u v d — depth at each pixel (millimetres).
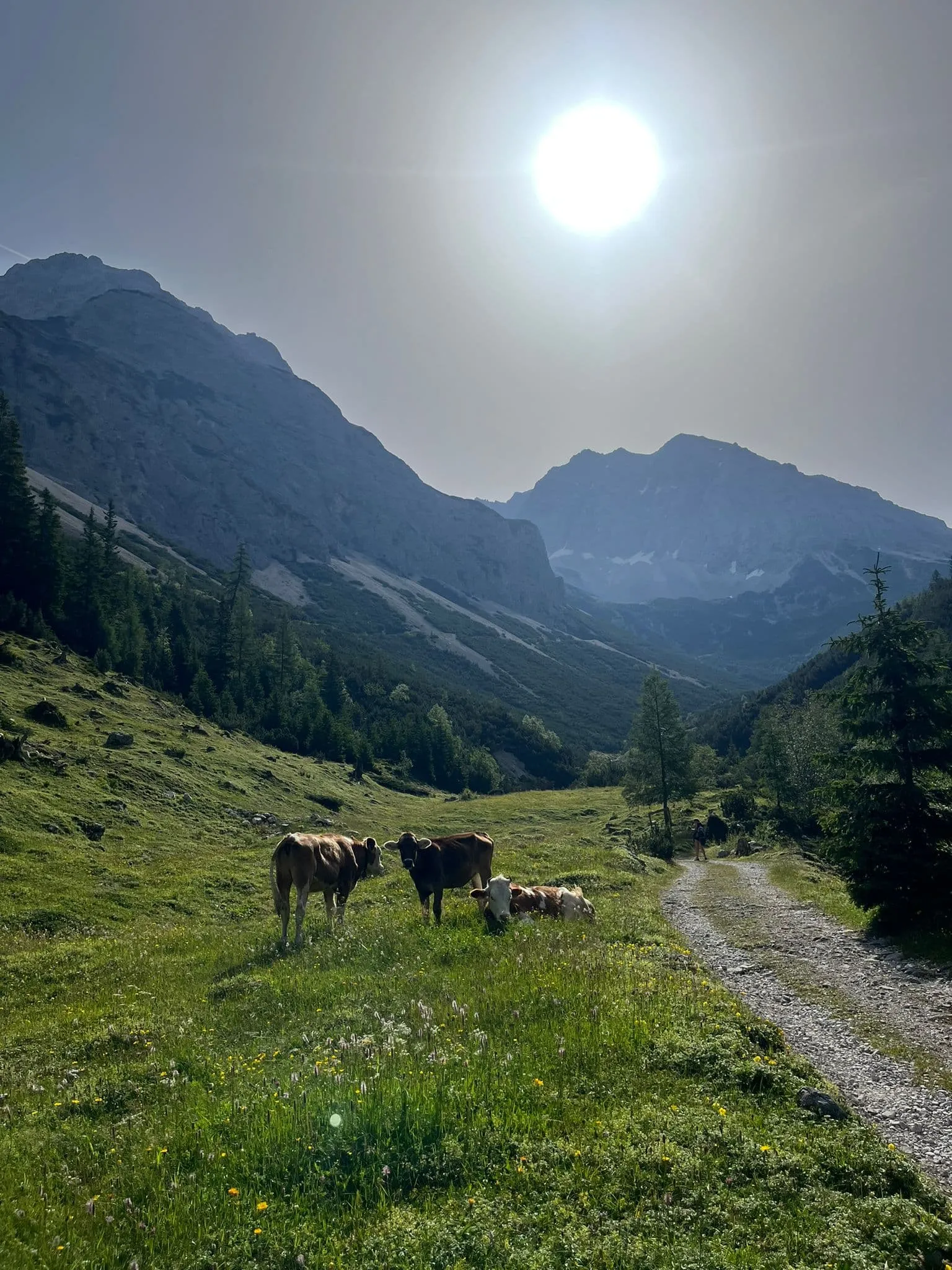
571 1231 5777
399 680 180125
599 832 68562
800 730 74625
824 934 18516
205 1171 6523
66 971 17422
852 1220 6086
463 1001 11180
